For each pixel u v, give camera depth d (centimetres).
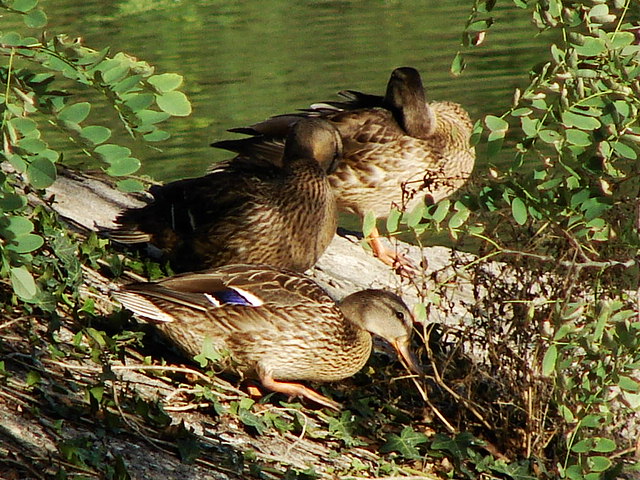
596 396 904
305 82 2830
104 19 3409
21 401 838
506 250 987
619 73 860
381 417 1082
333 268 1504
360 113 1606
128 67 689
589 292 1037
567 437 955
